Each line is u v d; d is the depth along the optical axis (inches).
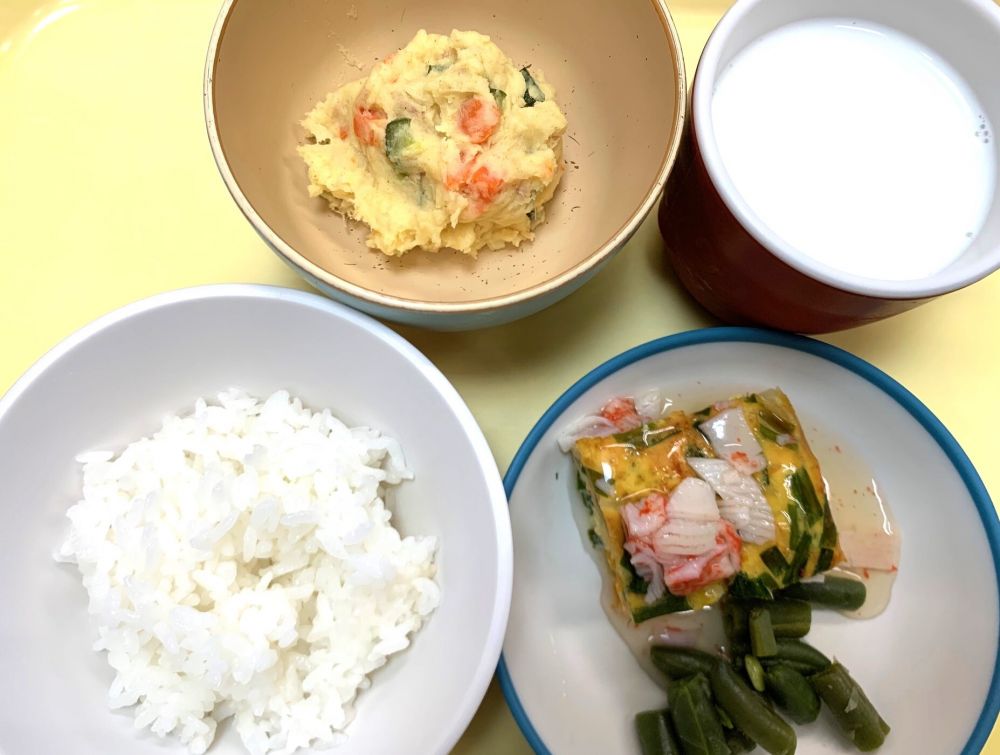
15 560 6.3
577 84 8.3
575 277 6.4
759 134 7.2
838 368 7.8
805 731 7.5
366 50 8.4
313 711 6.4
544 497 7.8
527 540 7.6
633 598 7.2
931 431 7.5
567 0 7.9
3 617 6.2
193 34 8.9
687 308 8.5
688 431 7.5
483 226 7.7
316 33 7.9
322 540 6.6
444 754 5.6
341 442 7.0
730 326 8.1
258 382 7.2
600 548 7.9
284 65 7.8
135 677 6.4
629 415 7.6
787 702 7.1
